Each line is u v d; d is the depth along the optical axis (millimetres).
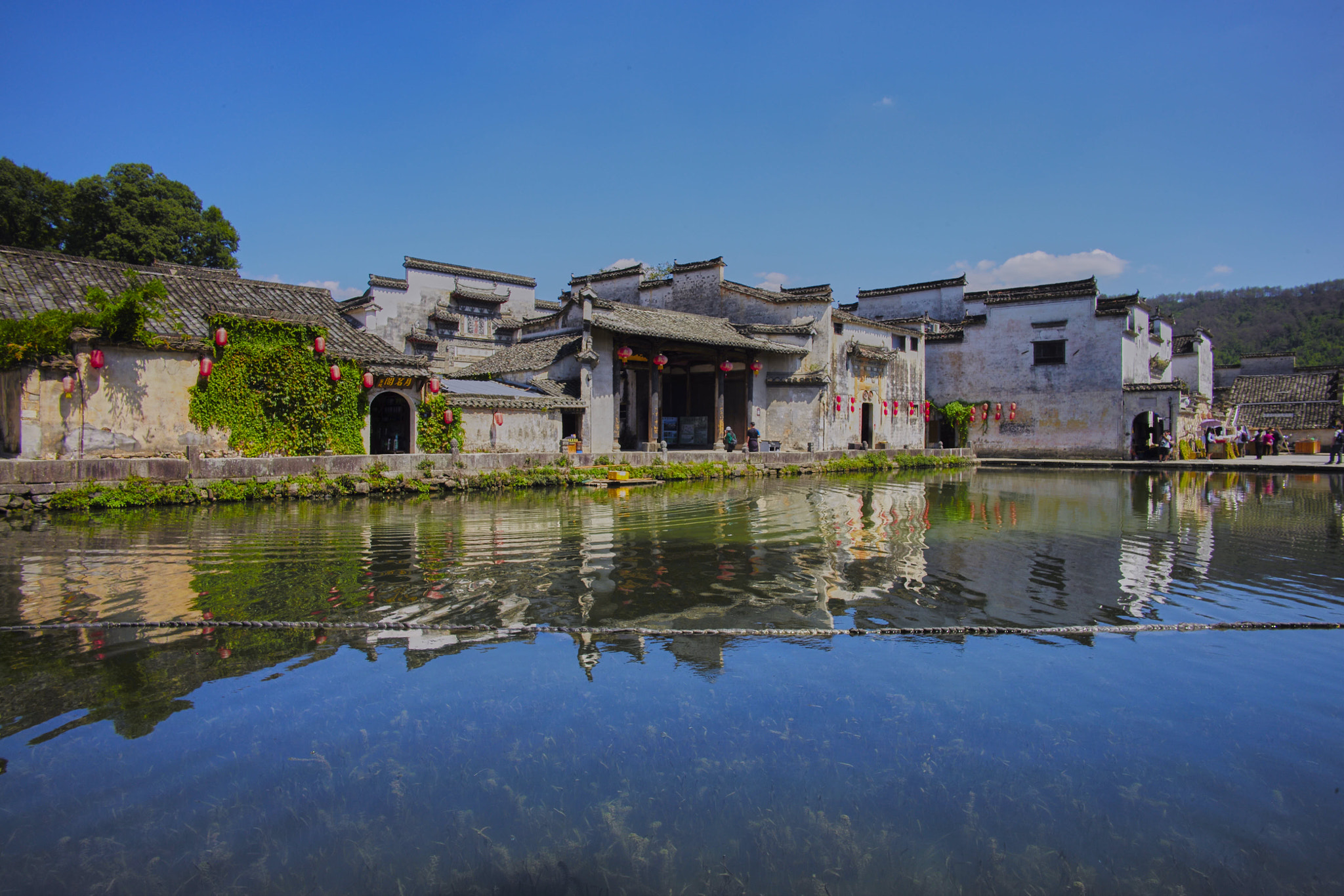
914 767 4324
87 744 4469
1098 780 4211
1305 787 4148
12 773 4145
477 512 14781
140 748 4430
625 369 28766
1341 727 4855
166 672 5574
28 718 4801
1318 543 11352
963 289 41531
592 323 24234
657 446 26234
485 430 22016
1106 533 12336
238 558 9648
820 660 5969
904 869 3402
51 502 13781
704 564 9469
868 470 29891
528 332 29797
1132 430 35125
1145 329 37625
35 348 14836
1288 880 3352
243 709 4973
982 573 9070
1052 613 7336
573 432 24859
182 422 16953
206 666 5695
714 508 15648
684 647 6246
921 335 38125
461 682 5461
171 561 9422
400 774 4180
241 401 17656
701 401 32688
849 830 3711
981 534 12125
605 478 21500
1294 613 7375
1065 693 5352
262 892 3195
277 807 3850
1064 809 3924
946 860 3475
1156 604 7684
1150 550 10672
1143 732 4777
